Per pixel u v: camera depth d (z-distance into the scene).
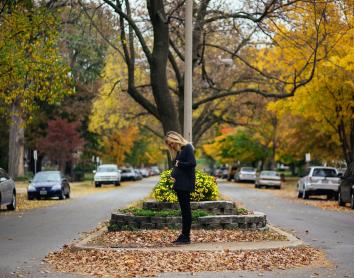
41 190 35.50
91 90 50.44
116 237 14.34
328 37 29.41
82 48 39.28
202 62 30.95
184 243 13.16
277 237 14.64
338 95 36.16
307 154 46.91
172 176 13.02
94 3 27.83
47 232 17.77
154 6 24.52
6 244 14.91
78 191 49.22
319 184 36.81
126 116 55.03
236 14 26.91
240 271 10.45
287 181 77.06
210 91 44.78
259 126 61.06
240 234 14.77
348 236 16.42
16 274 10.42
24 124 27.33
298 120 50.28
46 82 24.86
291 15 27.31
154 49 25.03
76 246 13.03
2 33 24.62
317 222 20.84
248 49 40.09
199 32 30.66
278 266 10.97
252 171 72.94
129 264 10.96
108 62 48.91
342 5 28.17
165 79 25.09
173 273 10.23
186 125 19.47
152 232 14.88
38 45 24.61
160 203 17.23
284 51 33.34
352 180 28.89
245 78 39.41
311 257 12.04
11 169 49.41
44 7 24.91
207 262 11.20
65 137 64.56
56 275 10.27
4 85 24.61
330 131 40.03
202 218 15.52
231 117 52.34
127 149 82.00
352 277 9.95
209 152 94.31
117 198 38.00
